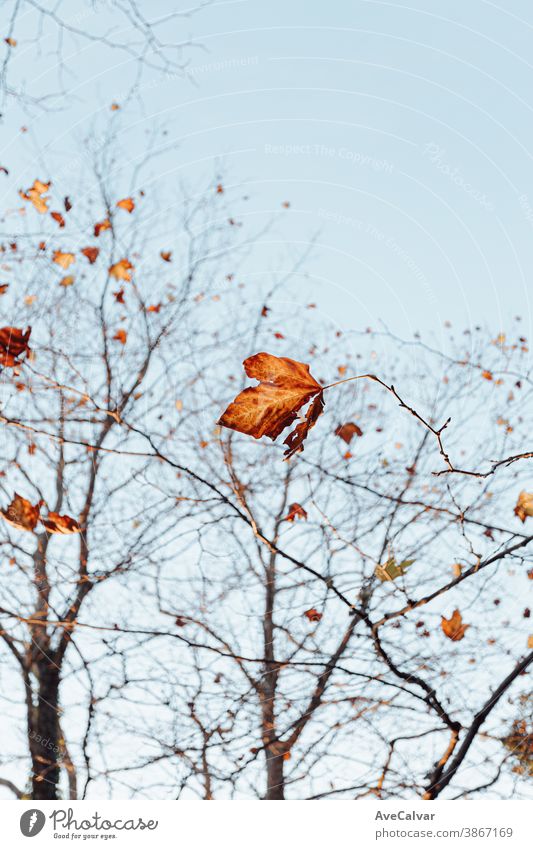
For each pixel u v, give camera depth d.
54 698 4.41
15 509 3.50
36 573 4.59
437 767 3.57
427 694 3.43
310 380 2.17
